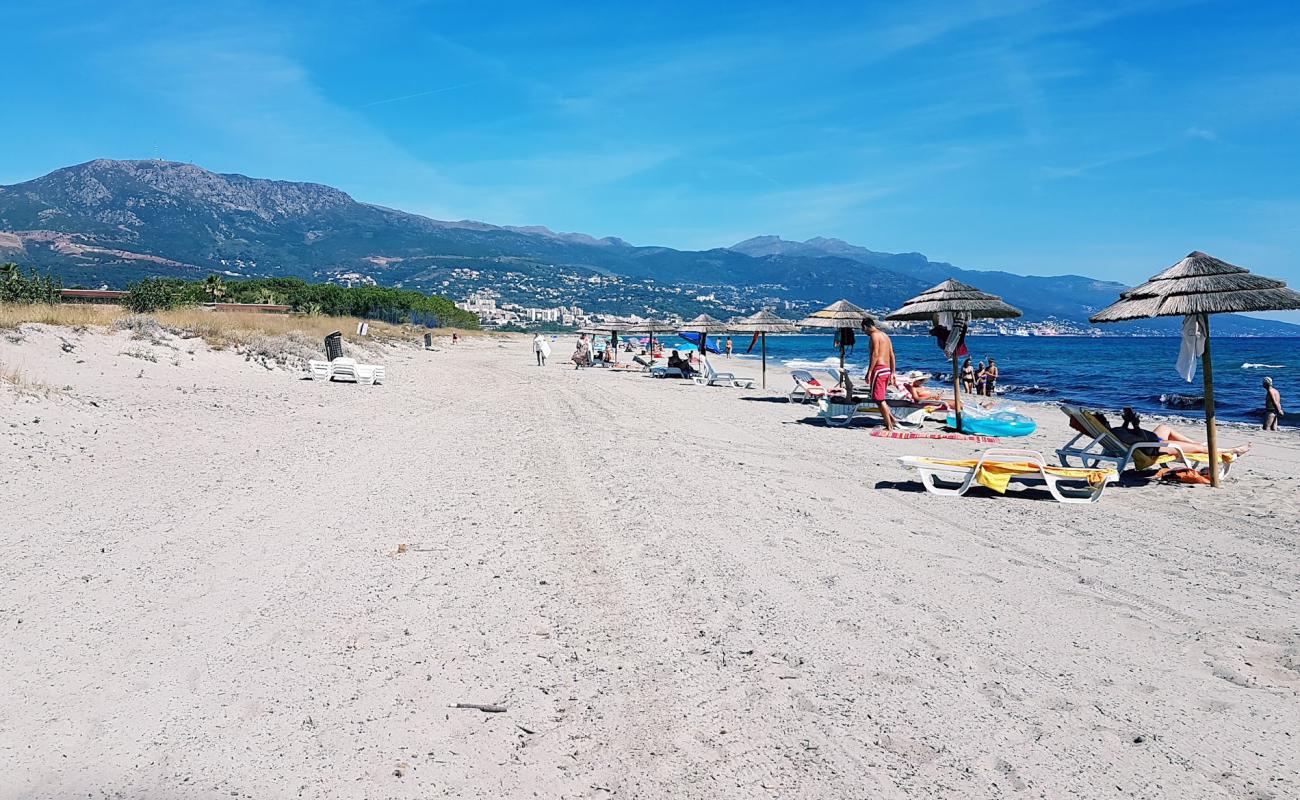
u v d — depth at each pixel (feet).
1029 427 41.96
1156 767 9.66
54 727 10.53
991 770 9.63
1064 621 14.55
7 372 39.17
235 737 10.36
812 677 12.24
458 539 20.08
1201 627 14.21
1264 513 23.12
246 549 18.84
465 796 9.09
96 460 28.55
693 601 15.64
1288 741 10.25
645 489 26.40
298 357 73.20
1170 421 57.47
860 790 9.21
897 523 21.93
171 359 56.08
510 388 71.26
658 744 10.28
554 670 12.51
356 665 12.60
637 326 113.70
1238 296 25.12
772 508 23.70
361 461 31.19
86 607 14.89
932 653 13.12
